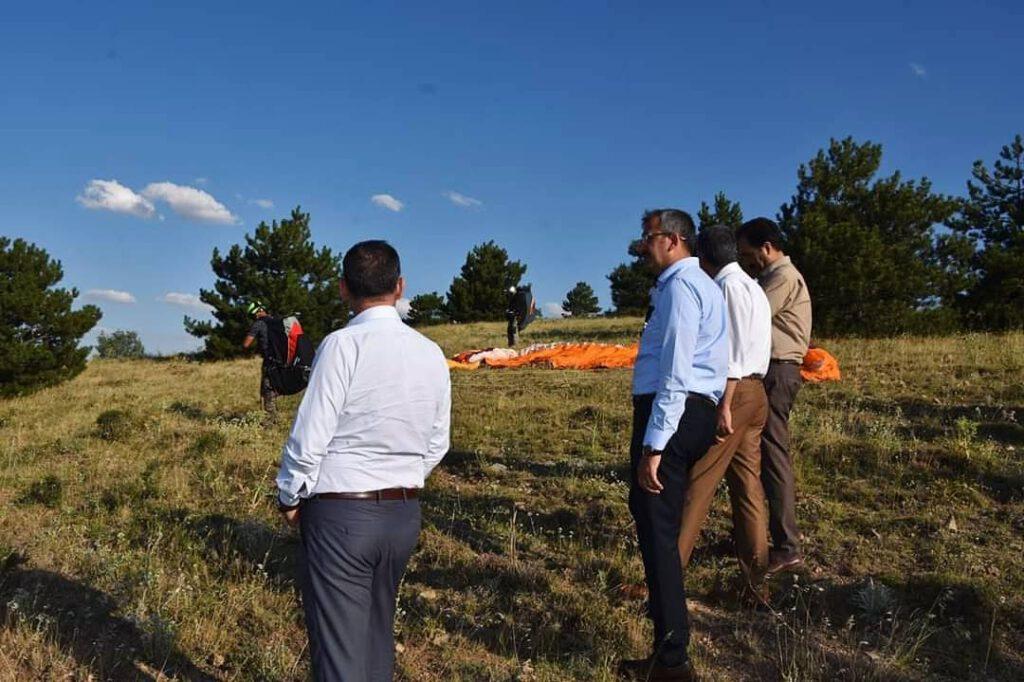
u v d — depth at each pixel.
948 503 5.71
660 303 3.57
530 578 4.76
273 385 10.54
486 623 4.27
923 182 19.70
